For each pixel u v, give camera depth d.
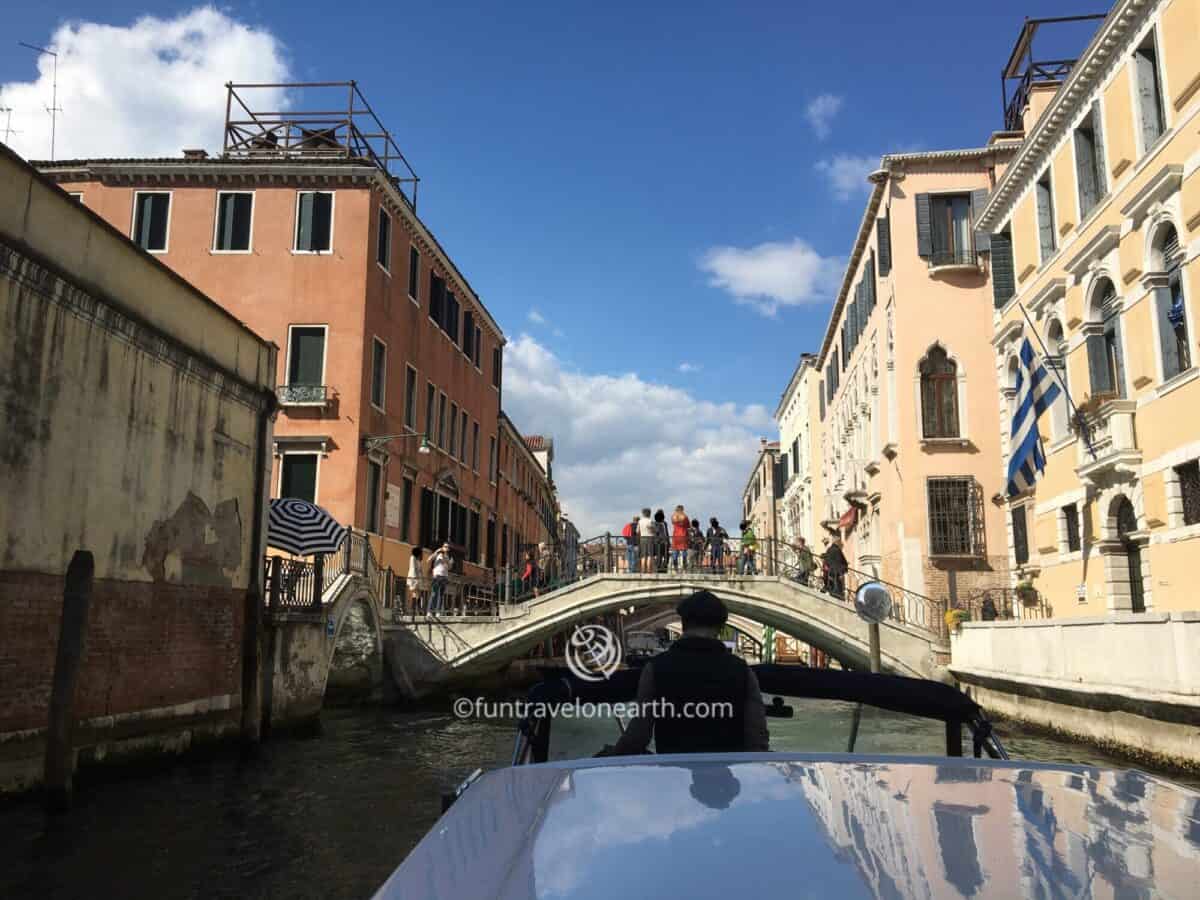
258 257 23.45
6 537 9.41
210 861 8.07
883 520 25.89
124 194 23.89
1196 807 1.69
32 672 9.73
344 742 15.76
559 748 4.55
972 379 24.08
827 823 1.53
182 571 12.79
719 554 23.55
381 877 7.71
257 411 15.21
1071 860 1.34
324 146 25.41
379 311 24.34
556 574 25.59
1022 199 20.80
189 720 12.84
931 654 21.09
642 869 1.32
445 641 22.61
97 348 10.95
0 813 9.20
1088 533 17.52
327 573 18.61
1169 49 14.69
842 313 35.22
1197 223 14.02
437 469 29.33
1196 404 13.96
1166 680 11.49
